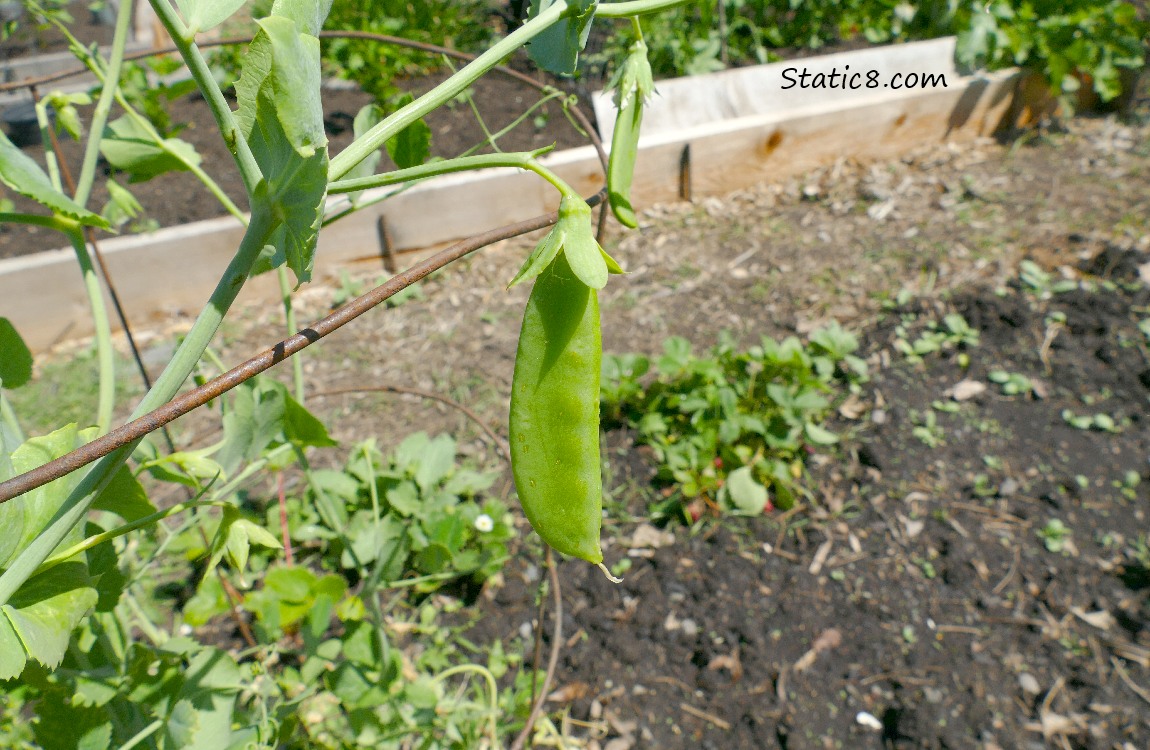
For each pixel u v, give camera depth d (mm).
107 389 241
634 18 232
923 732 375
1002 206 746
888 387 570
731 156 791
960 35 839
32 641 173
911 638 417
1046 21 833
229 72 964
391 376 615
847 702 393
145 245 646
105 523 290
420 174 171
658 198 796
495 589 452
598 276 165
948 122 851
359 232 706
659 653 422
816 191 796
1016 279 646
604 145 763
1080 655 402
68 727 241
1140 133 845
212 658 285
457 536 423
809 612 433
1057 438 517
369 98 961
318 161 150
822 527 480
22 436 228
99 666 281
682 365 531
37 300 632
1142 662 395
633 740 387
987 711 382
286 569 332
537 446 189
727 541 474
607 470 527
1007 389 553
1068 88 825
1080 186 761
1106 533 457
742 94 832
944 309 626
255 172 158
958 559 452
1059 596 429
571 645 427
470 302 689
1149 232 674
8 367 233
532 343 185
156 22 1071
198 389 154
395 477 469
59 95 256
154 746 265
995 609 427
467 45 1000
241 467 507
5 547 171
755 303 665
